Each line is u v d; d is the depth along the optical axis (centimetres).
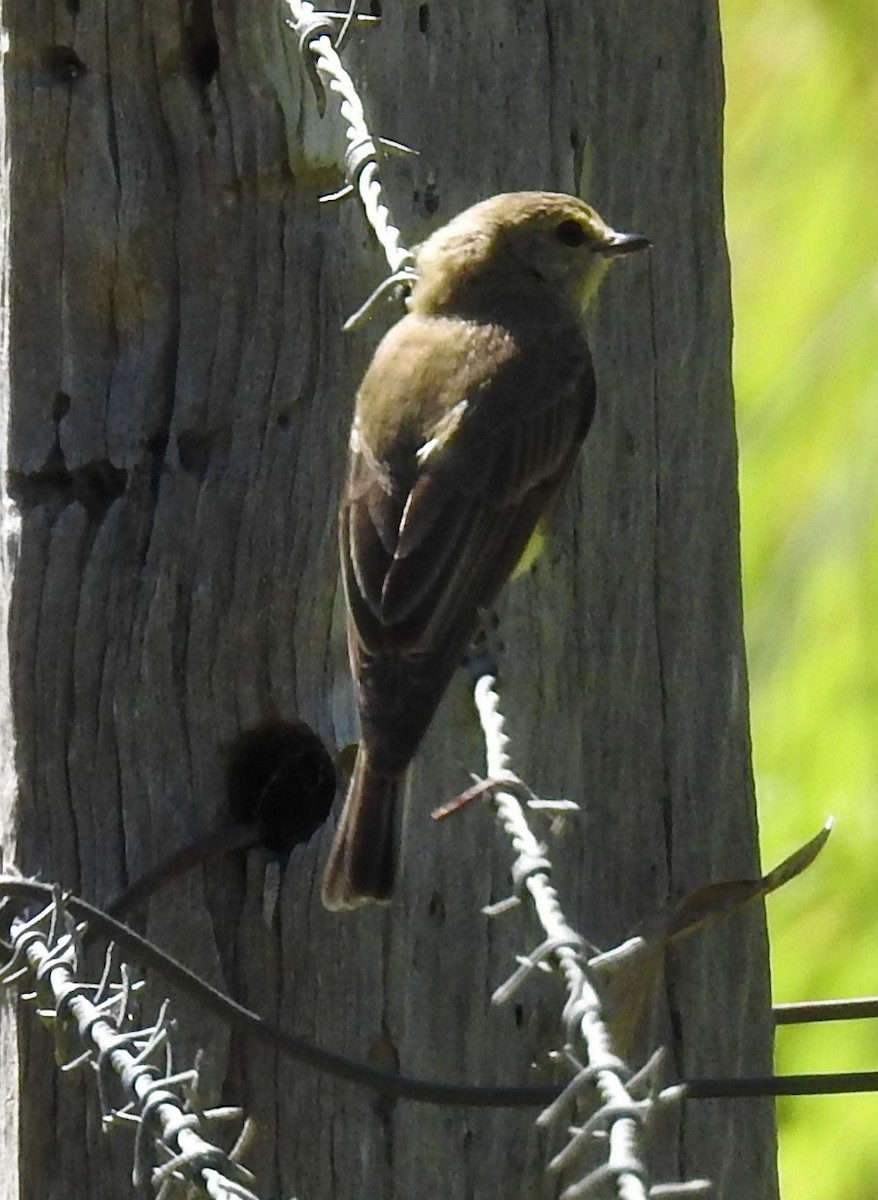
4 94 910
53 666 880
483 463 931
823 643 1293
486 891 876
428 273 980
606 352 952
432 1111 861
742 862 941
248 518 890
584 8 954
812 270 1326
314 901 866
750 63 1364
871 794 1283
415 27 936
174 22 909
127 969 806
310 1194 852
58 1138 850
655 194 966
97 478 900
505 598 916
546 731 909
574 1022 666
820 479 1300
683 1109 925
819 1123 1315
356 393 920
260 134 907
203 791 875
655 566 941
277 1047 809
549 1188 866
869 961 1285
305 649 884
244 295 906
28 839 870
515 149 952
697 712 937
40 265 905
